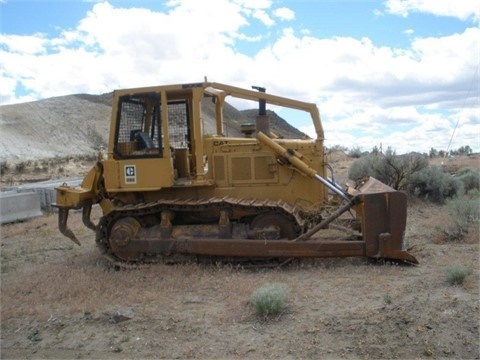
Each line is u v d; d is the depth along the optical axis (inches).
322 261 307.4
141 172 322.0
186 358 192.5
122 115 326.6
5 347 214.8
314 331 204.7
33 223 518.3
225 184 333.4
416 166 549.0
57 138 3208.7
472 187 585.3
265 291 229.1
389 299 228.5
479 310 208.8
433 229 385.7
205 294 259.6
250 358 188.7
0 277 312.2
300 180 329.1
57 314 245.0
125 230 313.3
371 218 291.1
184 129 341.4
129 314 233.3
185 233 313.1
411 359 179.9
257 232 306.5
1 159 2298.2
